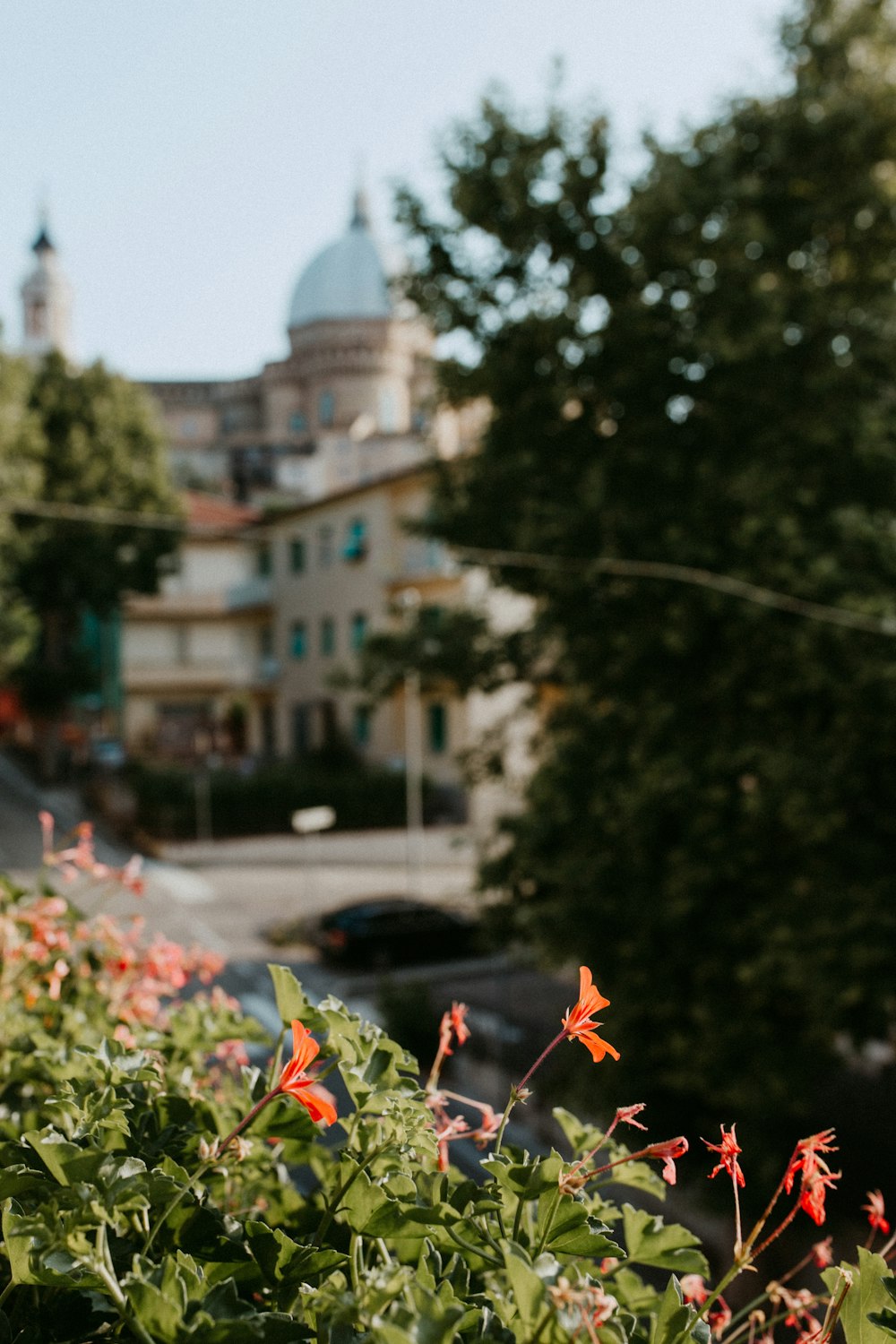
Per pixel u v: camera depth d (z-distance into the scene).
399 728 36.88
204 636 45.75
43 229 80.25
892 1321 1.50
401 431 68.00
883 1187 10.47
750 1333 1.82
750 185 11.07
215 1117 1.93
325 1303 1.38
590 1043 1.63
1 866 25.41
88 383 37.44
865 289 11.52
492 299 13.11
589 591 11.93
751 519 10.44
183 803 31.92
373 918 21.19
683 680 11.70
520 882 12.95
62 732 41.44
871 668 9.88
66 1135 1.70
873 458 10.73
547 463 12.73
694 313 11.63
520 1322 1.31
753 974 10.02
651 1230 1.71
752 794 10.20
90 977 2.97
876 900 9.90
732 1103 10.13
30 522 35.38
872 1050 14.98
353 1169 1.67
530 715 15.38
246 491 66.94
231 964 20.09
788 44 12.52
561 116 12.70
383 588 36.34
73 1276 1.35
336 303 70.81
